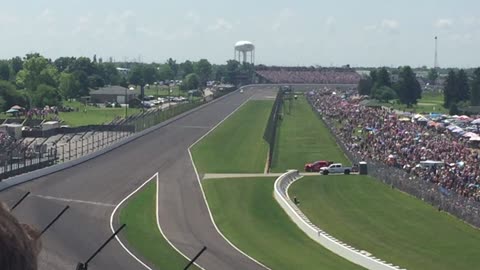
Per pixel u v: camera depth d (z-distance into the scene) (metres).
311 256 46.12
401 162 87.38
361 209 62.53
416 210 61.75
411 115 167.75
